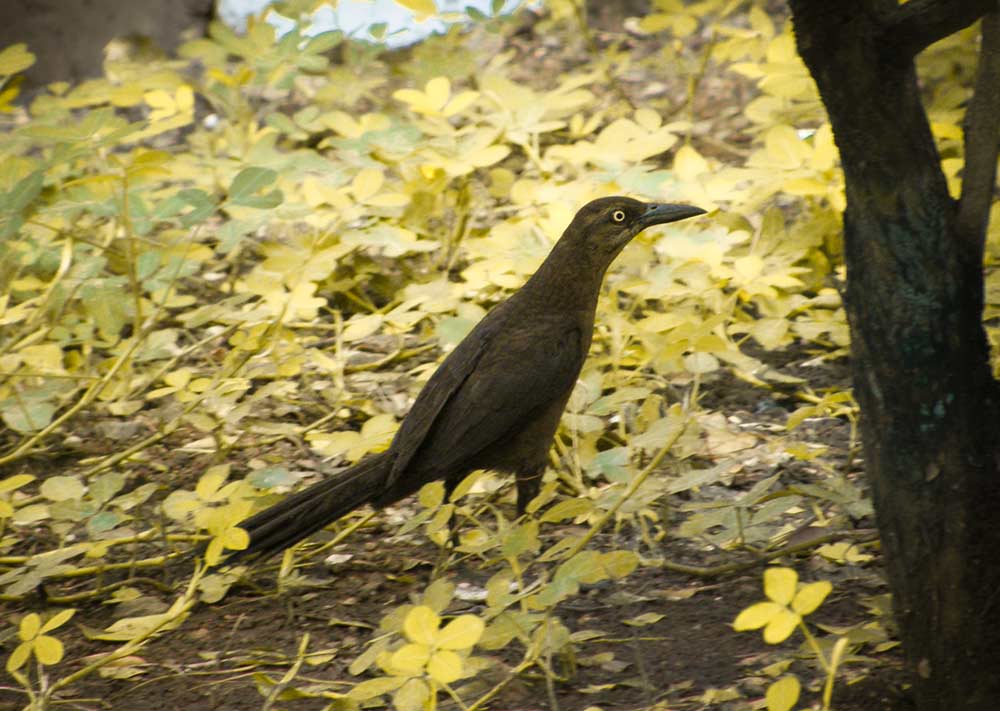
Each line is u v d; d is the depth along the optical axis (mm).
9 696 7805
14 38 17781
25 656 6906
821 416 10781
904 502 6555
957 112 13367
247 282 11742
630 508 8297
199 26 18719
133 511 9836
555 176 14906
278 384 10602
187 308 13195
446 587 7277
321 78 17641
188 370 10594
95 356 12414
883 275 6566
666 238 11289
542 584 7508
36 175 11000
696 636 8008
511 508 9734
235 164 13773
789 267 11945
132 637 7957
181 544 9438
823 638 7723
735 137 15766
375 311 12570
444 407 8773
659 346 10312
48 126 12250
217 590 8562
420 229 13102
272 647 8211
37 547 9617
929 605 6520
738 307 11836
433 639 6203
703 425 10531
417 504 9992
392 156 13164
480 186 14852
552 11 17672
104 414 11453
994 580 6402
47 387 10984
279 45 14078
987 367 6656
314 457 10664
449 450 8727
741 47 14156
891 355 6551
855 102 6410
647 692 7270
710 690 7051
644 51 18000
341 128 13430
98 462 10672
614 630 8164
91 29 18062
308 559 9273
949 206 6598
